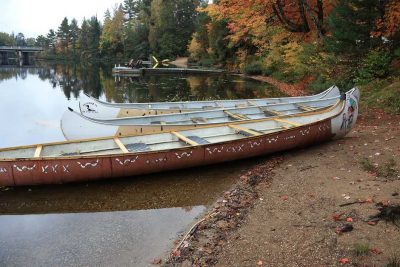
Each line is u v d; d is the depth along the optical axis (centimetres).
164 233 513
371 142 810
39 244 491
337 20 1328
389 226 445
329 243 426
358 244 411
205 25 4938
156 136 813
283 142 790
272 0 1775
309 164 721
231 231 489
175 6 6538
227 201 596
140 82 2891
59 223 550
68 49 9369
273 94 2005
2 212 586
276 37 2127
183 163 716
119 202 618
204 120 1020
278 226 484
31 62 7588
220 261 420
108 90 2355
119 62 7150
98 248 479
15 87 2500
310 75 1950
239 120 973
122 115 1121
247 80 2933
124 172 679
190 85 2630
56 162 636
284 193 591
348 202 520
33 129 1237
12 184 635
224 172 747
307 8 1723
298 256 411
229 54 4191
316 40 1803
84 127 891
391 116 1040
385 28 1257
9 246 487
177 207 596
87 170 655
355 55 1385
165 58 6322
